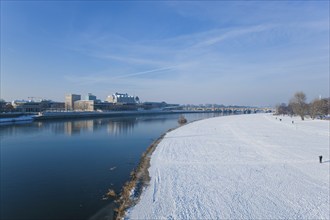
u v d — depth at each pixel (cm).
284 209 1942
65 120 12769
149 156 3816
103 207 2122
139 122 11956
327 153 3966
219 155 3850
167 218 1800
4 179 2877
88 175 3009
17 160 3825
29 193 2445
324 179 2655
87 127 9225
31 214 2003
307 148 4422
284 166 3184
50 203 2211
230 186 2455
